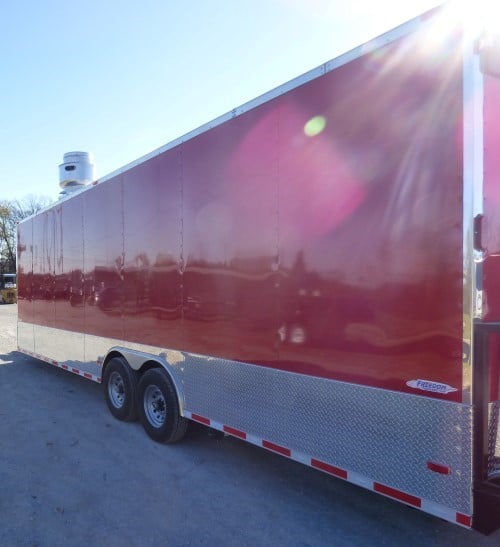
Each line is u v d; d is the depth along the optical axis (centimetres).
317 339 290
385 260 252
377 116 259
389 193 251
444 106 228
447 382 225
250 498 351
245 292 347
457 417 221
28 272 832
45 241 751
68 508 336
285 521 317
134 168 496
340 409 275
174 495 356
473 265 216
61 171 852
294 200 307
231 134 362
